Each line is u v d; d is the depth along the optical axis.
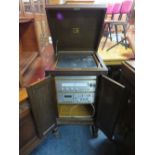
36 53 1.88
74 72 1.25
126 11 3.15
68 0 1.90
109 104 1.29
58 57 1.62
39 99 1.24
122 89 1.11
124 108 1.31
